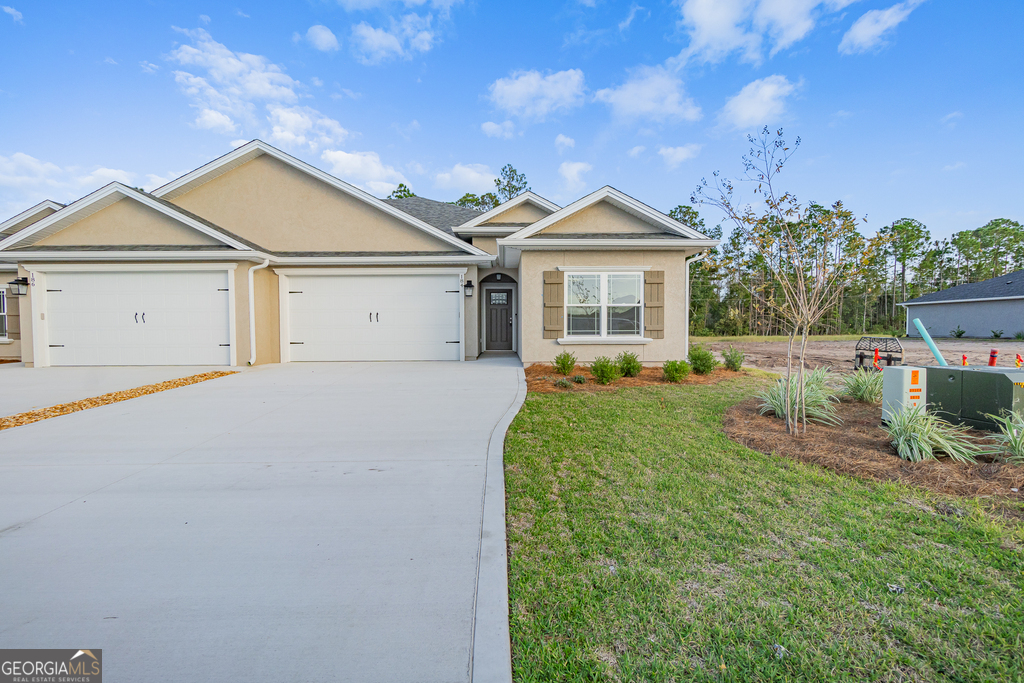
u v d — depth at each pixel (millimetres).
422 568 2533
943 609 2184
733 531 2990
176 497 3492
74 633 2014
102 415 6188
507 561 2637
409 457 4430
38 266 11242
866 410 6531
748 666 1845
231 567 2539
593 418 6039
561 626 2080
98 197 11250
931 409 5352
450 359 12844
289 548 2746
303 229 13203
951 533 2930
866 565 2572
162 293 11484
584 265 11109
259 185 13195
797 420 5434
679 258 11148
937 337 30281
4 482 3797
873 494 3559
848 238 5027
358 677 1773
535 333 11234
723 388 8484
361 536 2893
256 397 7430
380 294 12797
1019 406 4598
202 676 1775
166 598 2260
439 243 13258
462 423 5723
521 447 4754
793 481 3855
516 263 13352
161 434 5238
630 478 3916
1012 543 2789
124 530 2967
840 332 37344
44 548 2734
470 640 1980
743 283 5809
